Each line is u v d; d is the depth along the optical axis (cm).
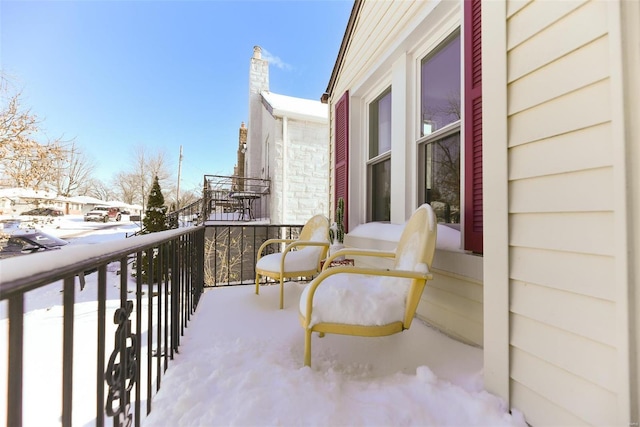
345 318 138
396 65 268
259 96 884
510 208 113
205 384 125
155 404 116
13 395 55
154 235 131
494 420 102
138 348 109
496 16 120
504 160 115
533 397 101
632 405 77
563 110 96
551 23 100
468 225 176
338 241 328
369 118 339
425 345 165
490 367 117
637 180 79
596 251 86
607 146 84
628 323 79
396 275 133
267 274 255
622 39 81
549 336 98
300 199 724
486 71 125
